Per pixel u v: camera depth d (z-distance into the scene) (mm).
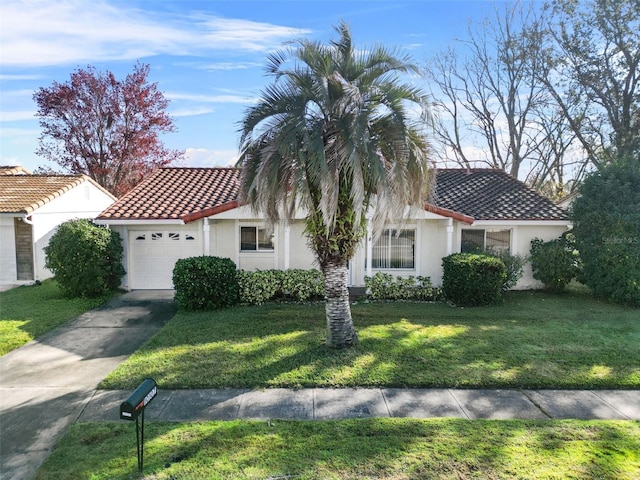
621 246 13008
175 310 12445
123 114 29688
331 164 7949
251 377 7516
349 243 8828
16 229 16000
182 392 7051
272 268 15195
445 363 8156
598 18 22266
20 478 4852
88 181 19891
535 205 15477
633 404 6715
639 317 11641
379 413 6352
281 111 8492
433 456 5121
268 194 8375
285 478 4715
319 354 8578
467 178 17953
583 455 5152
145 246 15336
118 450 5297
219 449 5285
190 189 16578
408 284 13930
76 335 10164
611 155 22469
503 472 4816
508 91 27188
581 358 8461
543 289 15281
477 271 12797
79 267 13406
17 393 7047
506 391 7152
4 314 11742
